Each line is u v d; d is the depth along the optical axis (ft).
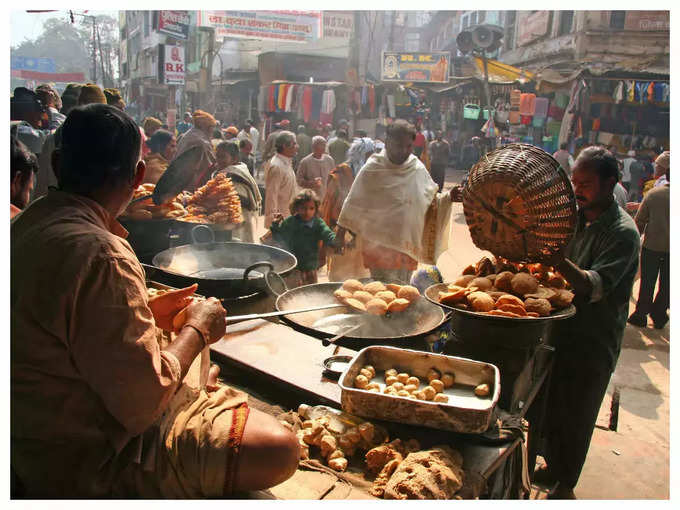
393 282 9.93
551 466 8.52
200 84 51.67
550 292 6.79
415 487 4.81
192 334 4.81
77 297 3.89
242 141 28.14
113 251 4.07
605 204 7.50
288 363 7.24
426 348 8.05
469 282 7.32
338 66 52.03
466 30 39.99
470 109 44.01
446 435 5.82
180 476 4.59
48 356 4.00
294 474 5.41
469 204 7.22
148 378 4.04
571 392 8.07
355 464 5.70
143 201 11.25
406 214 12.20
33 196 10.39
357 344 7.37
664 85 33.14
